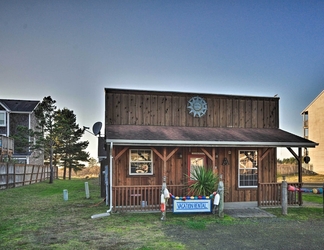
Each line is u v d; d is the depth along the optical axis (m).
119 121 12.14
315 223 8.69
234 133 12.05
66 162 35.84
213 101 13.16
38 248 6.19
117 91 12.23
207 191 10.00
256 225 8.42
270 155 12.45
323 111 39.03
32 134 25.00
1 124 27.92
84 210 10.57
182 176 11.55
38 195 15.37
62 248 6.20
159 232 7.55
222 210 9.46
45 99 26.17
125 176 11.09
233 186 12.09
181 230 7.78
